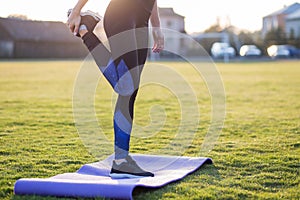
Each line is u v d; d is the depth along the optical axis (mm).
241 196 2551
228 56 29203
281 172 3072
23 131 4828
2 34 29250
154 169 3115
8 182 2838
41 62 25031
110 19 2898
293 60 27453
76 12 2947
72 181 2604
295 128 5047
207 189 2668
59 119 5793
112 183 2537
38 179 2652
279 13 35156
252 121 5656
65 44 31297
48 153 3713
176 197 2518
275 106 7309
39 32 30625
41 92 9602
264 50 31500
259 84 11734
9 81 12531
